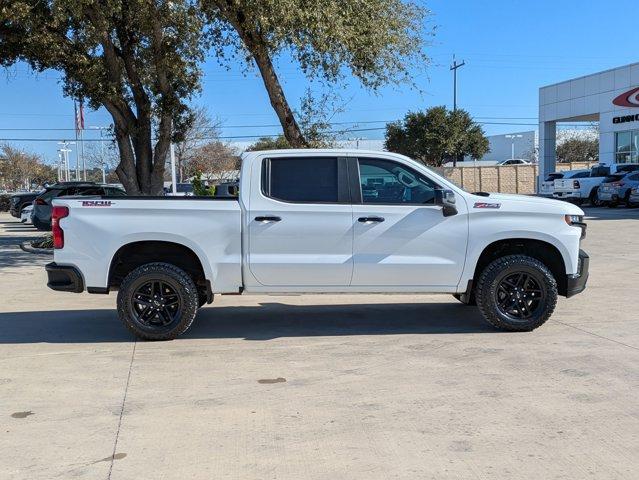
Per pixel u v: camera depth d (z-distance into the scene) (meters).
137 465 4.03
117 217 6.90
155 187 17.61
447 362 6.14
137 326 6.99
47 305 9.45
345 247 6.96
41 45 14.79
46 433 4.55
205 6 13.59
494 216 7.02
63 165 75.56
